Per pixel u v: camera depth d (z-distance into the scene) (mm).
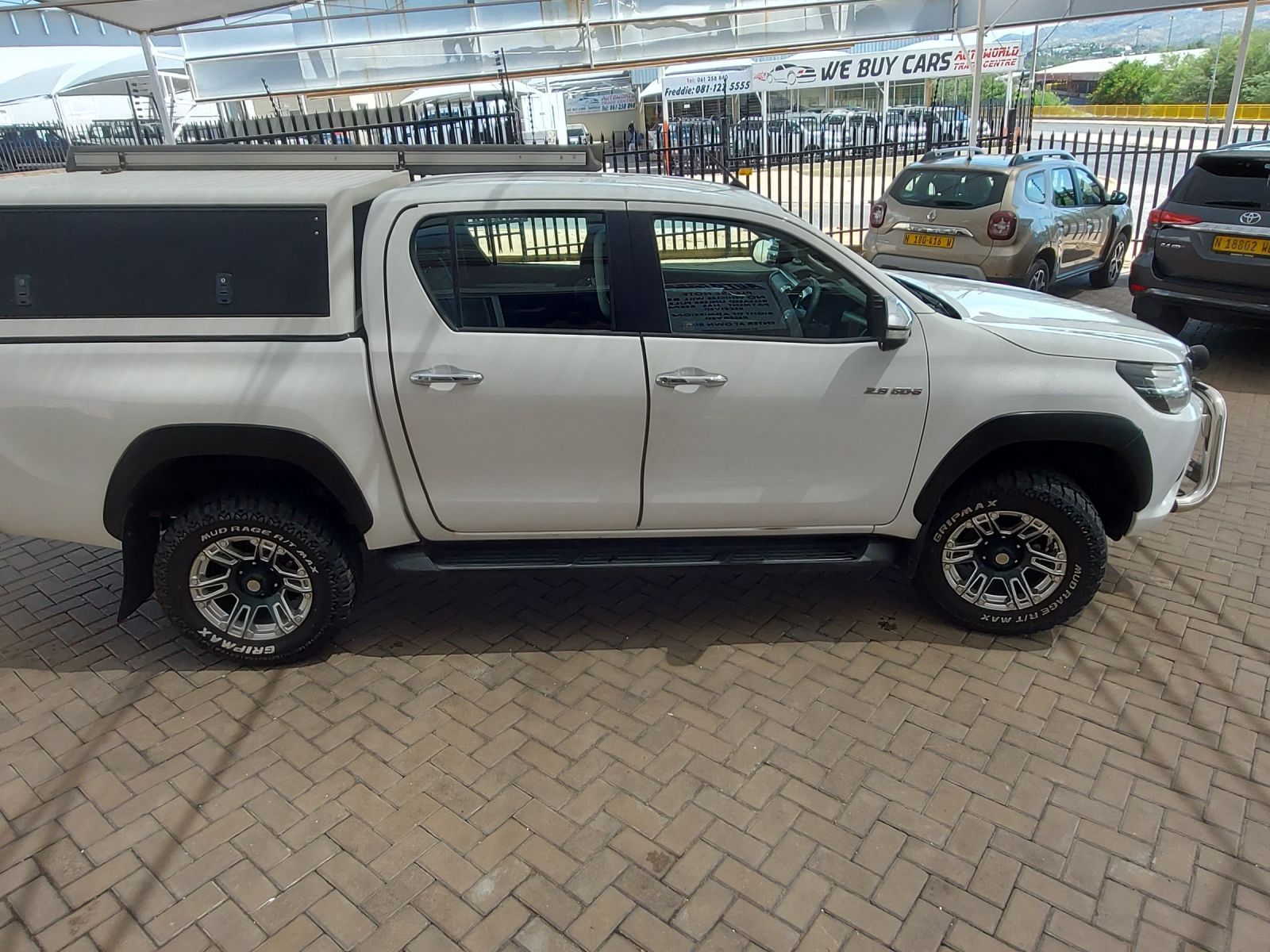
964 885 2576
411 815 2852
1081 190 9281
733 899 2539
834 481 3469
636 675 3531
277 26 11773
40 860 2691
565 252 3242
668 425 3312
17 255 3150
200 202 3137
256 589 3521
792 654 3652
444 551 3580
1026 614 3648
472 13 11914
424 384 3188
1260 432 5879
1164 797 2877
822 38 12258
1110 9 11375
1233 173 6711
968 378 3348
